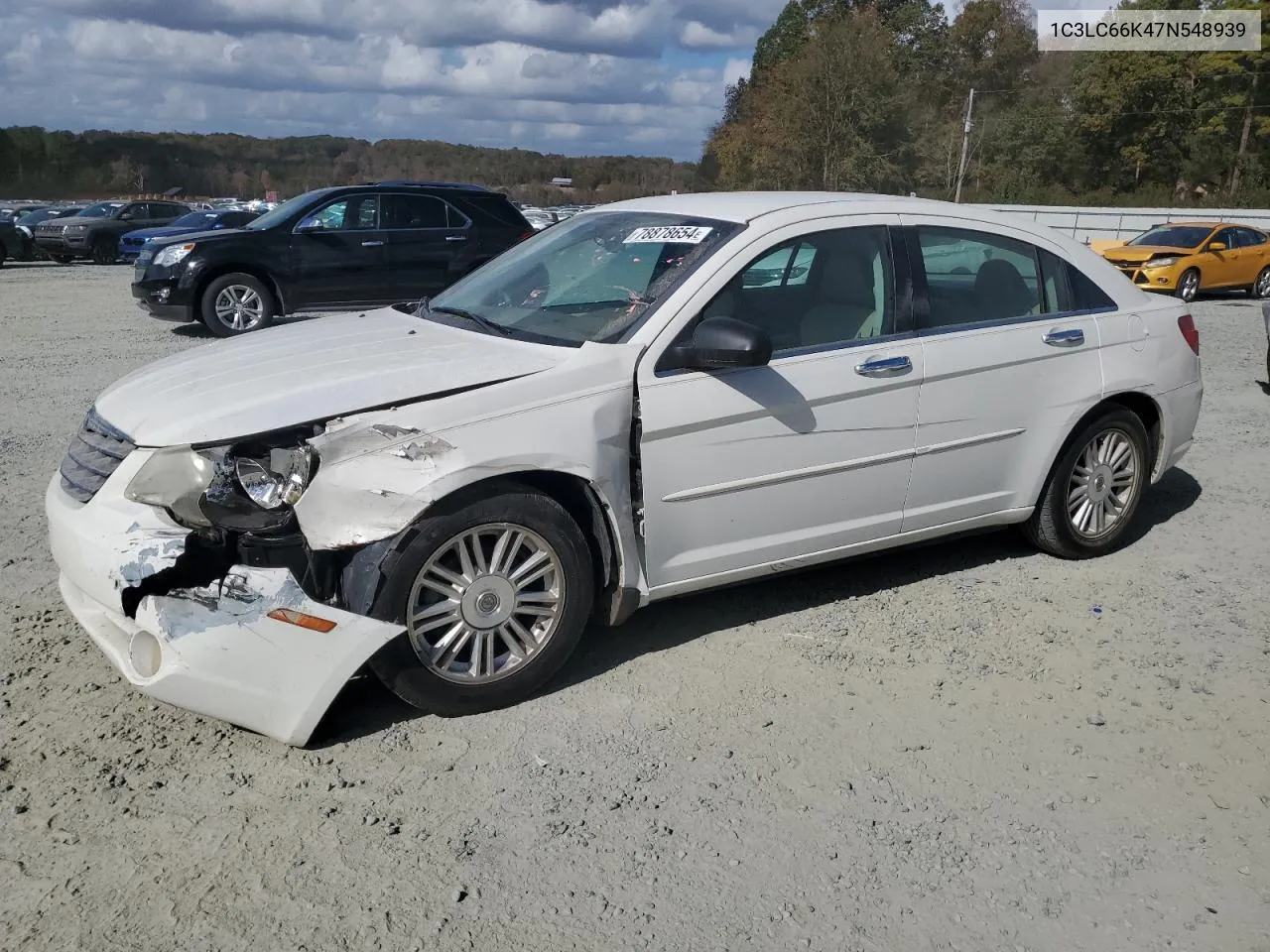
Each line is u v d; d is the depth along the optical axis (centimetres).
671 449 399
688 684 405
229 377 388
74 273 2384
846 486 444
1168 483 684
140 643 345
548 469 372
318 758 350
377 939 270
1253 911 288
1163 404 540
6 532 556
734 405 408
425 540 353
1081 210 3919
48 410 845
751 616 466
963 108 6719
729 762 353
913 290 459
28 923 273
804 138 5759
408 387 369
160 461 350
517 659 383
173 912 278
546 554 379
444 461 353
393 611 352
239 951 265
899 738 369
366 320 477
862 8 7200
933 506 475
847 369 434
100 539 347
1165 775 351
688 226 447
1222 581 515
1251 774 352
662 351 399
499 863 300
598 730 371
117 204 2878
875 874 300
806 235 438
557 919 279
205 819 316
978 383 471
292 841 308
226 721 351
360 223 1318
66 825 312
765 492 424
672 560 411
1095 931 279
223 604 337
